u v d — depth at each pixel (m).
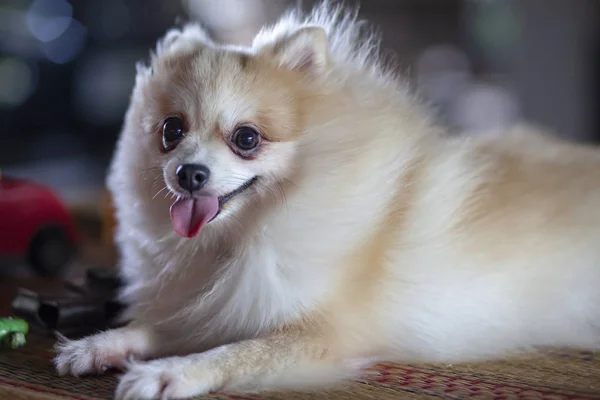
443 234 0.61
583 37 1.90
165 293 0.61
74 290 0.74
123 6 1.72
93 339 0.58
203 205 0.55
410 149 0.61
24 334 0.64
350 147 0.58
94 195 1.53
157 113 0.59
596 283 0.64
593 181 0.67
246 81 0.57
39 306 0.68
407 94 0.66
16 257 0.91
